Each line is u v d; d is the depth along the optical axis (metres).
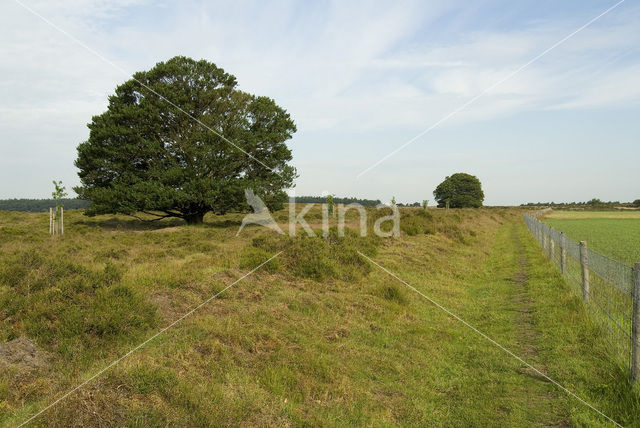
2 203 95.88
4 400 4.22
